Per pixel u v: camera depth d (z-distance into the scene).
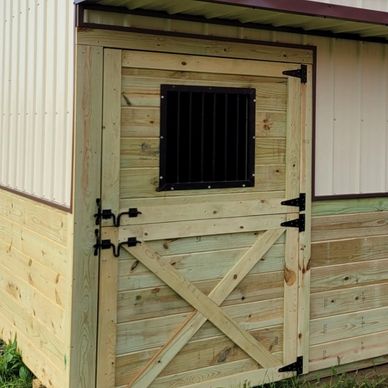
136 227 3.65
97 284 3.56
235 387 4.02
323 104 4.31
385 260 4.66
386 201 4.66
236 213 3.97
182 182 3.78
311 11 3.58
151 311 3.73
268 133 4.07
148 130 3.65
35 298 4.18
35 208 4.16
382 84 4.62
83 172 3.48
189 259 3.84
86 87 3.45
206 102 3.83
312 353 4.34
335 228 4.41
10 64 4.74
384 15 3.91
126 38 3.54
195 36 3.76
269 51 4.03
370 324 4.61
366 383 4.46
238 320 4.02
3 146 4.93
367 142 4.55
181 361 3.84
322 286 4.37
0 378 4.38
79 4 3.40
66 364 3.58
